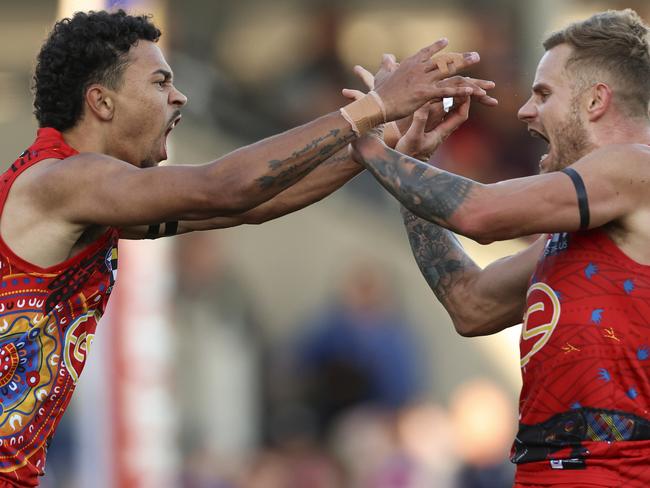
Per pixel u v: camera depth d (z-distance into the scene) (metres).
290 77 42.03
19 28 42.03
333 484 32.75
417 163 13.02
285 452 33.28
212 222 14.30
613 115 12.87
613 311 12.32
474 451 33.19
